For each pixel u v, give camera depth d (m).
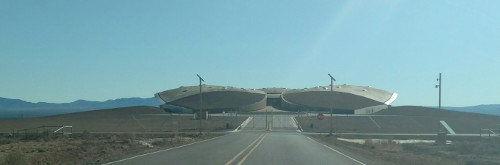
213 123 119.62
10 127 110.31
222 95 176.25
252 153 35.19
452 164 32.97
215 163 26.88
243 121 125.88
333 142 58.16
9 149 44.72
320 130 103.25
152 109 160.38
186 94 176.88
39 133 80.31
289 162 28.39
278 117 137.88
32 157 31.88
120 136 72.94
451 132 104.25
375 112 159.12
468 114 145.75
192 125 114.62
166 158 30.19
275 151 37.81
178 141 54.56
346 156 34.41
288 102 173.00
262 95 180.25
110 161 28.03
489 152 50.56
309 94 180.75
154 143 51.19
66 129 102.94
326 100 173.88
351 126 115.44
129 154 34.28
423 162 32.03
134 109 157.38
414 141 73.31
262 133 88.50
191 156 31.95
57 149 43.00
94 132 93.00
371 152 43.41
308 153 36.47
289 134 84.00
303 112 158.38
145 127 108.81
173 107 166.75
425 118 129.25
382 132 101.38
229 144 48.44
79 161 30.44
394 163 30.69
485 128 111.69
